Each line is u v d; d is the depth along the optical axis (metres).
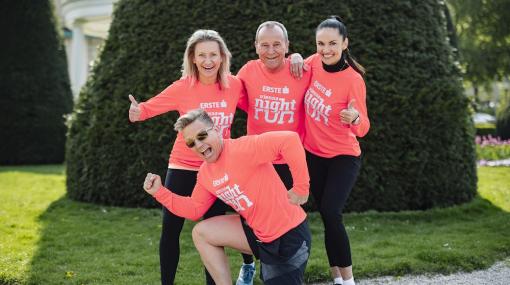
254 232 3.61
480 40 21.80
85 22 17.64
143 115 4.10
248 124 4.47
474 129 7.81
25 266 5.03
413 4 7.16
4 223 6.64
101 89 7.51
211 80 4.08
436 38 7.27
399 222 6.63
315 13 6.86
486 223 6.57
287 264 3.49
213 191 3.65
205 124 3.50
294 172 3.43
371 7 6.94
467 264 5.10
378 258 5.22
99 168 7.48
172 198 3.73
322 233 6.16
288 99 4.31
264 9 6.87
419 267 5.02
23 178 10.64
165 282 4.13
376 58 6.89
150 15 7.21
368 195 6.94
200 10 6.99
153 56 7.15
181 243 5.82
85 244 5.86
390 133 6.89
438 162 7.10
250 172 3.48
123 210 7.18
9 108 13.48
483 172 10.97
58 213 7.21
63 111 14.01
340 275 4.35
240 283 4.55
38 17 13.77
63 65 14.23
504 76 22.75
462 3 21.12
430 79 7.04
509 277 4.84
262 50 4.15
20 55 13.56
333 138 4.33
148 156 7.11
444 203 7.23
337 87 4.25
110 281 4.70
